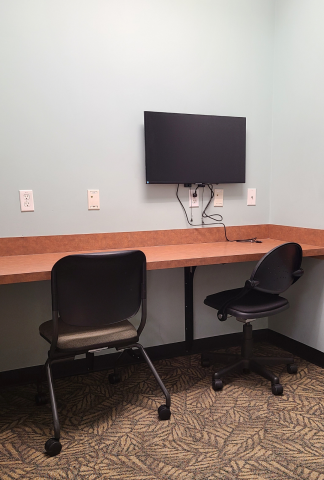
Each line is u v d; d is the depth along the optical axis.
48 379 1.61
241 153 2.49
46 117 2.05
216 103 2.45
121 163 2.24
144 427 1.67
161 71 2.28
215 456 1.47
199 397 1.93
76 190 2.16
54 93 2.05
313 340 2.36
